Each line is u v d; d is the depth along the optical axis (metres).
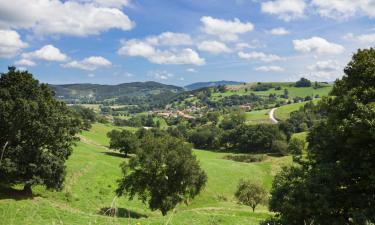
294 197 22.16
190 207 69.81
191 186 49.78
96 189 60.56
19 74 42.31
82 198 53.53
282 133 160.75
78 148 98.12
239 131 168.12
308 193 21.19
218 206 66.44
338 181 21.91
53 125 42.53
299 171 24.70
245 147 163.88
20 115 39.12
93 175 68.62
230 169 102.81
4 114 38.19
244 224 26.14
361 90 22.77
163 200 47.94
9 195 39.00
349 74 24.66
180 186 49.38
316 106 26.22
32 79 43.03
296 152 27.34
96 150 105.44
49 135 41.94
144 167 49.06
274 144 145.75
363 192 22.08
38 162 41.84
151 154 49.06
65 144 46.91
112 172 74.25
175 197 49.34
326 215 21.62
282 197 23.55
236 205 67.94
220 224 25.72
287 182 24.27
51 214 23.91
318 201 20.80
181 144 52.31
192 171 48.88
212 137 178.75
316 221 20.83
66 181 59.06
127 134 107.38
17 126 39.28
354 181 22.47
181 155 49.94
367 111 20.06
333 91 25.30
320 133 25.09
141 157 49.50
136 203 59.44
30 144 42.00
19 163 40.47
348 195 21.69
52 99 45.28
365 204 20.73
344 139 22.64
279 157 140.38
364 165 20.44
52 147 44.44
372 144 20.16
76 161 75.50
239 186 63.00
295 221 22.00
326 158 24.27
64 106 46.28
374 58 23.44
